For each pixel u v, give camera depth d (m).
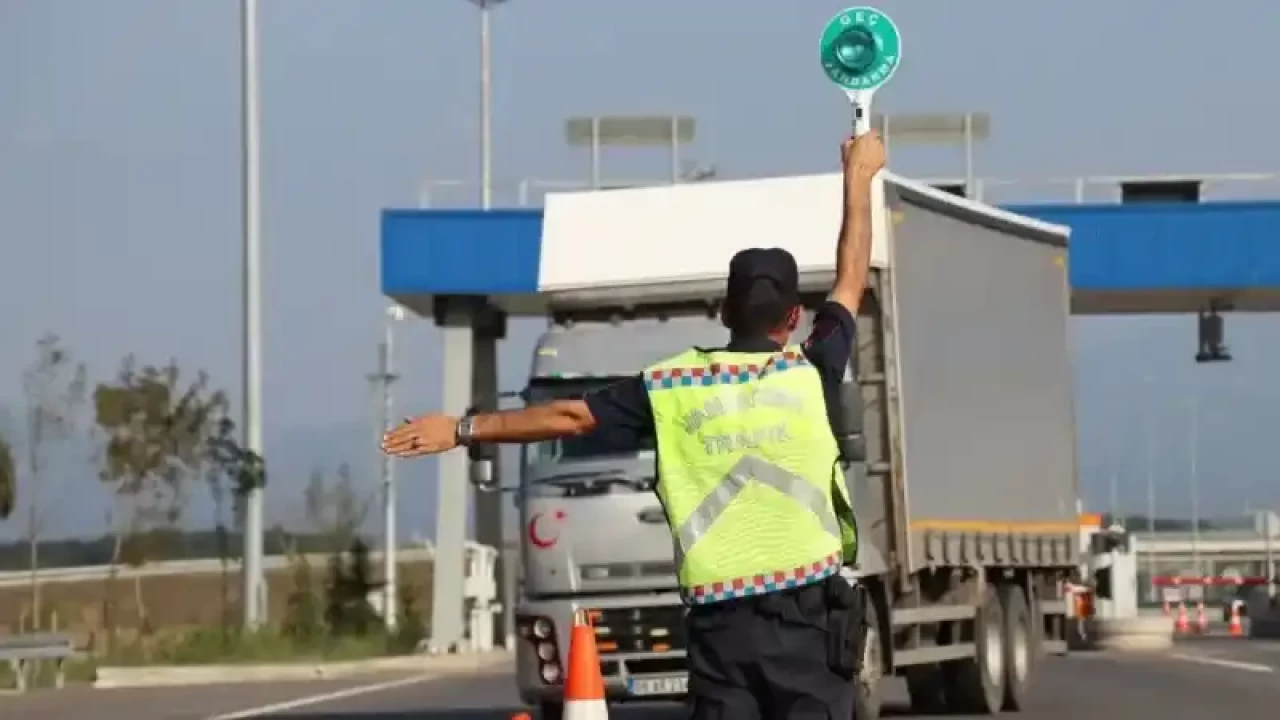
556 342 19.36
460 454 41.06
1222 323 43.06
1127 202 39.38
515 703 26.45
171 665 35.22
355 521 43.50
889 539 19.70
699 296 19.50
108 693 29.75
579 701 9.53
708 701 6.92
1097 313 43.97
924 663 20.70
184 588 62.28
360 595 42.66
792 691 6.84
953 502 21.19
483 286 38.19
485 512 49.06
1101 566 50.03
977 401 22.08
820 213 19.55
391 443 7.03
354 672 35.84
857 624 6.88
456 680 32.84
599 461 18.92
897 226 20.22
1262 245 38.28
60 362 40.34
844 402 7.36
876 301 19.81
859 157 7.45
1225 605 69.19
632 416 7.00
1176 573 79.69
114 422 40.22
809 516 6.87
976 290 22.27
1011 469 23.03
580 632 9.62
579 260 19.69
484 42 47.19
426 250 38.22
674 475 6.93
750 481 6.88
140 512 40.50
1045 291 24.31
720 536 6.86
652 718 22.28
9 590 60.72
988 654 22.42
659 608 18.58
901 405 19.86
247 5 39.19
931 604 21.22
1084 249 38.66
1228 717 21.42
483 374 43.47
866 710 19.05
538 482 19.03
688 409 6.93
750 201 19.70
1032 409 23.75
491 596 45.22
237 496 39.38
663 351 19.12
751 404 6.91
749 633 6.84
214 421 40.38
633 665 18.64
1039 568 24.52
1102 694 25.72
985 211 22.45
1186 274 38.44
